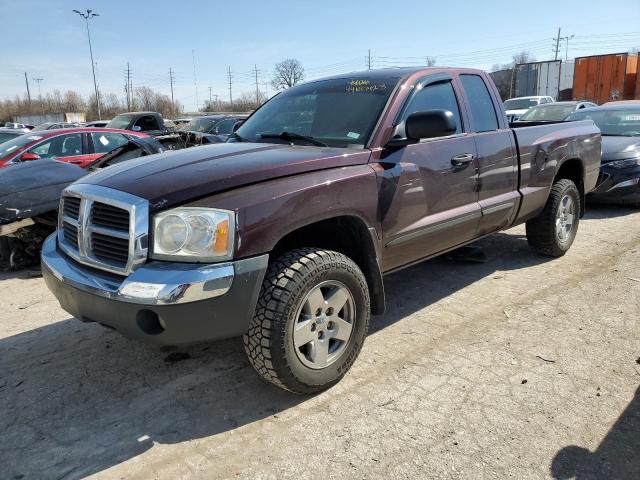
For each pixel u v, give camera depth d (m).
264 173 2.90
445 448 2.67
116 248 2.80
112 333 4.12
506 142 4.60
